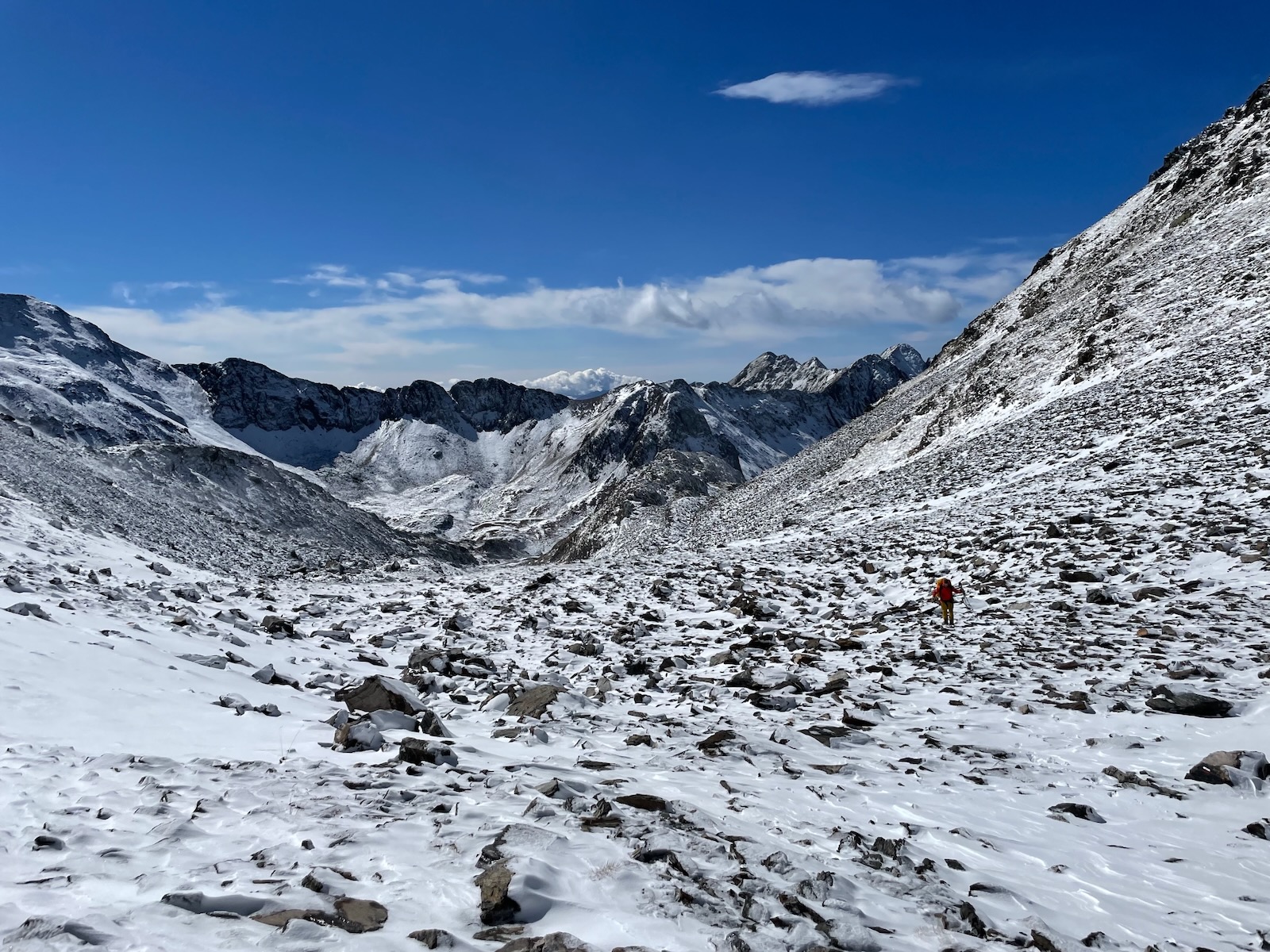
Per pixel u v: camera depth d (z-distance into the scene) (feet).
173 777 23.31
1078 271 293.84
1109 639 50.62
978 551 82.74
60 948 13.19
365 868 17.80
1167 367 149.07
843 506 163.22
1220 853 23.79
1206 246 201.05
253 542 319.88
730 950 14.99
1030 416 173.37
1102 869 22.29
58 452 302.86
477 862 18.20
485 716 37.99
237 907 15.40
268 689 38.06
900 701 42.09
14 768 22.47
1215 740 33.37
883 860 20.68
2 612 39.70
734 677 46.16
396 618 71.10
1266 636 47.09
